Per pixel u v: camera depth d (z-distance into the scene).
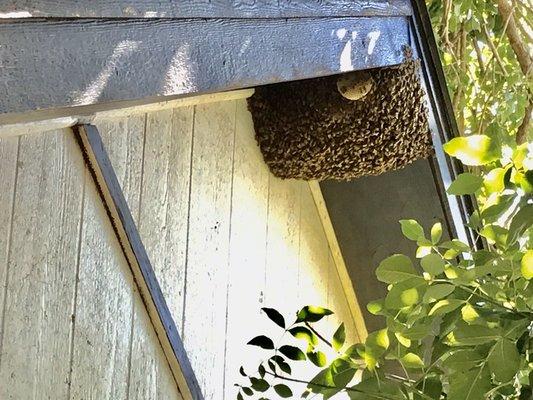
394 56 1.97
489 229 1.15
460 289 1.16
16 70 0.86
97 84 0.97
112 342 1.66
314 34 1.56
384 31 1.92
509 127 3.08
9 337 1.43
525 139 2.97
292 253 2.36
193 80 1.16
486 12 2.98
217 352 2.04
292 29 1.48
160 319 1.76
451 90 3.04
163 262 1.88
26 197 1.49
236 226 2.15
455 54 3.01
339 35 1.68
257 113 2.22
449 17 2.88
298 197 2.40
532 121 3.08
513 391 1.12
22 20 0.86
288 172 2.27
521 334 1.07
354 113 2.11
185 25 1.14
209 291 2.03
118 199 1.68
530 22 3.05
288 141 2.20
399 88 2.06
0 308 1.42
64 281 1.55
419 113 2.12
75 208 1.60
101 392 1.62
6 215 1.44
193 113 2.02
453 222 2.24
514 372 1.01
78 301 1.58
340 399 2.49
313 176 2.26
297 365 2.33
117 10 1.00
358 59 1.76
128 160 1.80
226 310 2.09
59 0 0.91
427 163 2.21
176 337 1.80
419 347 1.24
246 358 2.15
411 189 2.27
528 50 3.01
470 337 1.04
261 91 2.20
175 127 1.95
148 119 1.86
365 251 2.47
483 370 1.05
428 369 1.18
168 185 1.92
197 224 2.01
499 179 1.15
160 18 1.08
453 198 2.25
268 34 1.39
